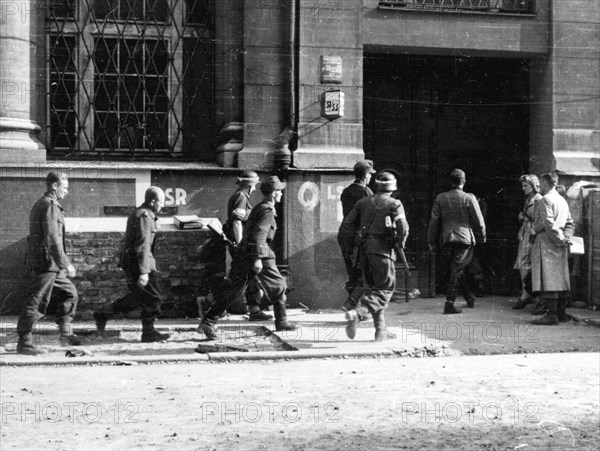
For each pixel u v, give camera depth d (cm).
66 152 1285
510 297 1502
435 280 1497
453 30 1398
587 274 1322
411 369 872
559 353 981
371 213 1027
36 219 945
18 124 1230
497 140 1523
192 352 968
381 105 1484
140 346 994
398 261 1473
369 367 884
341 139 1327
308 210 1308
